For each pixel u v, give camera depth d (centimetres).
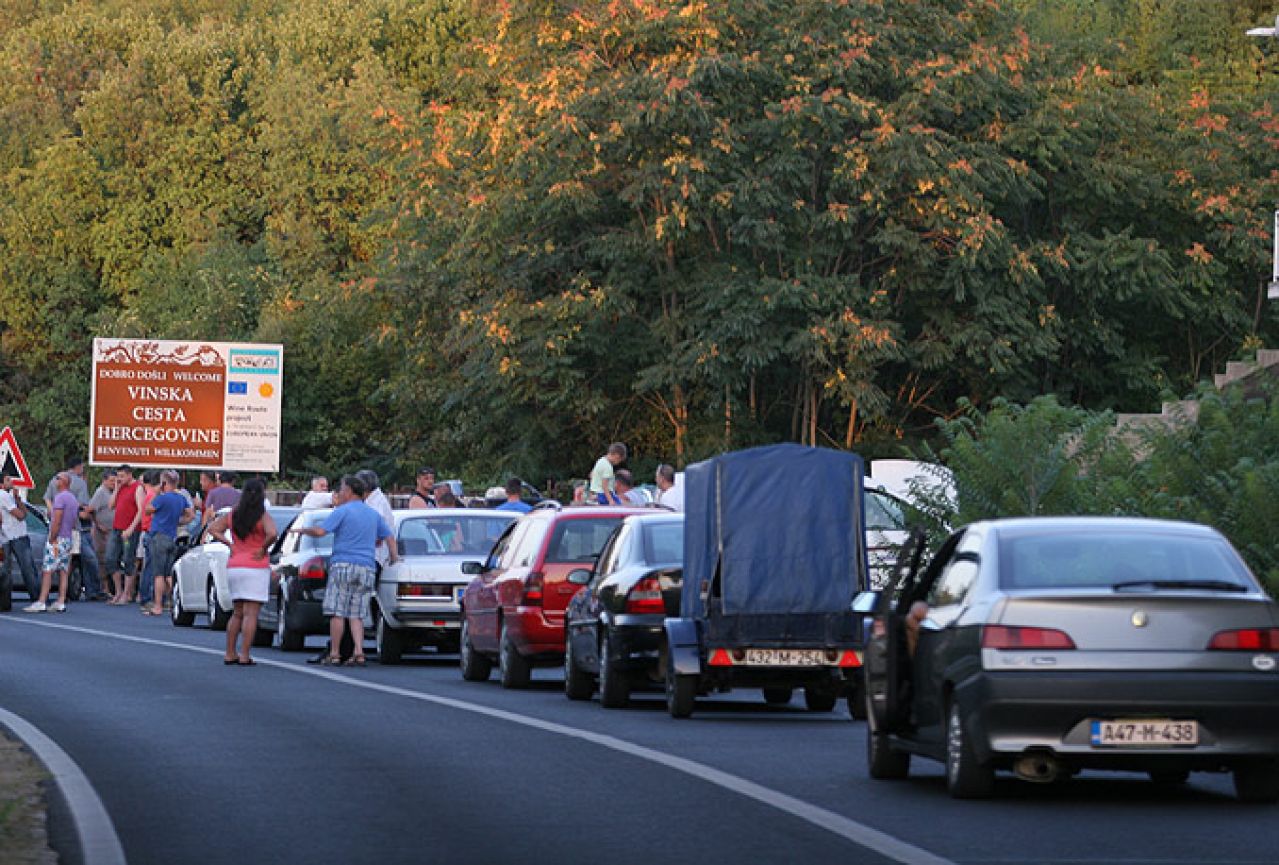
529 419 12206
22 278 18662
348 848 2517
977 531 3108
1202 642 2845
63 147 18525
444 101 17962
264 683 5197
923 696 3141
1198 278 12056
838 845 2530
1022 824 2731
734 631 4322
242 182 18512
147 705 4538
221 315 17000
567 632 4988
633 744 3750
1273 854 2464
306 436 16350
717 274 11331
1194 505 5391
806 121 11194
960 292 11300
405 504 11644
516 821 2748
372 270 14275
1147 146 12512
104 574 10088
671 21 11275
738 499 4438
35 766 3378
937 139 11419
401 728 4047
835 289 11081
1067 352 12400
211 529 5900
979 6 12194
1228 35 16138
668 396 12162
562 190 11200
